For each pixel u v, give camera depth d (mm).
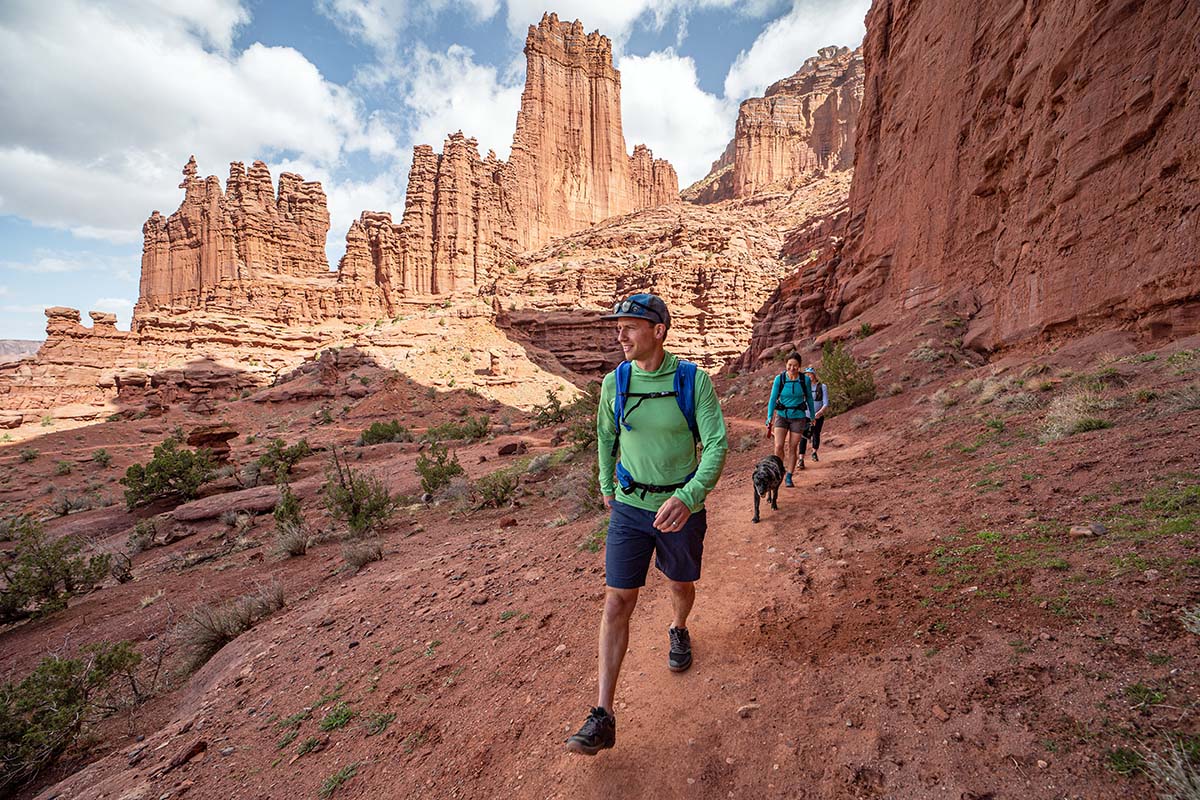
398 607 5719
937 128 21062
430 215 101000
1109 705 1851
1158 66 8680
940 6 21594
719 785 2066
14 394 65188
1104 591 2488
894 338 19594
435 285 99062
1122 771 1606
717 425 2215
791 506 5762
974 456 6066
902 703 2197
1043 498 3998
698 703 2564
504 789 2404
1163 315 8320
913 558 3592
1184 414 4902
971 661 2312
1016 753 1803
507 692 3262
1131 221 9102
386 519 12945
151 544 17203
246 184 101250
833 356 15039
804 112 160750
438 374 70750
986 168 17156
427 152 102812
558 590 4820
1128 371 7254
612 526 2480
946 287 19562
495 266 105562
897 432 9336
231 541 15320
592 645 3502
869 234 28781
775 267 95438
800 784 1971
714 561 4535
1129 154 9227
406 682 3846
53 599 11398
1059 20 11773
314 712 3830
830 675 2529
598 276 95500
